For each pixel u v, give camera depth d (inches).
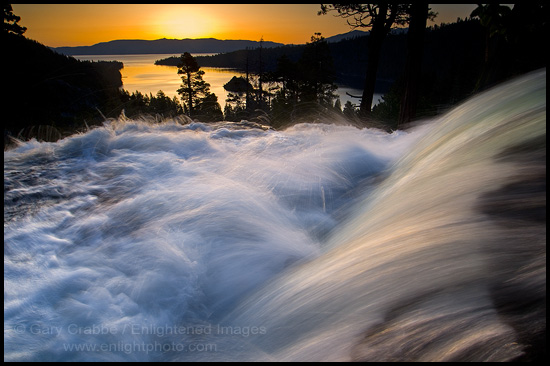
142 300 88.7
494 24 239.6
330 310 80.3
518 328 51.6
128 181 147.7
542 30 230.1
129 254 101.4
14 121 724.0
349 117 565.3
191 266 100.7
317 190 158.6
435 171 134.3
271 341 80.7
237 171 165.6
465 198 100.0
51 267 94.5
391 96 765.9
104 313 83.5
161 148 188.5
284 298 91.4
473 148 135.4
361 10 629.0
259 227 122.7
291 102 1438.2
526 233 73.9
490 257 69.9
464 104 207.2
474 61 2271.2
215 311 92.6
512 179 100.0
